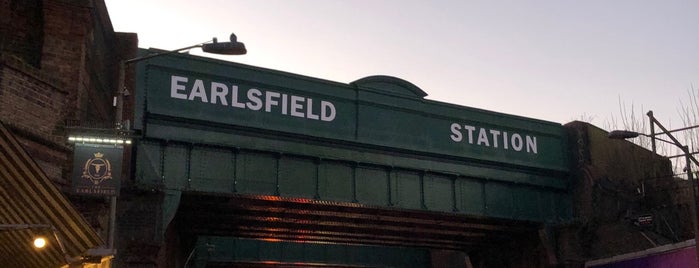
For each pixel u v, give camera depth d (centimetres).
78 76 2383
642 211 4203
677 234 4159
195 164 3083
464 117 3806
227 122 3133
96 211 2230
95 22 2672
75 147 1814
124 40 3112
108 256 1706
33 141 2092
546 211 4075
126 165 2930
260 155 3231
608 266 3844
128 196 2911
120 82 2030
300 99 3334
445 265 6644
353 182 3453
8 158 1476
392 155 3566
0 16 2392
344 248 6606
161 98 3041
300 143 3325
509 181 3928
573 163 4184
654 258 3566
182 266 4366
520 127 4019
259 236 4494
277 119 3253
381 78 4172
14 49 2405
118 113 2005
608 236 4031
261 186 3200
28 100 2105
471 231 4341
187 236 4416
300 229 4206
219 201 3300
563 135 4219
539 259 4262
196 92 3108
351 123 3450
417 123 3641
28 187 1514
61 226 1559
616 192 4159
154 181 2972
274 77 3294
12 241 1603
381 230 4284
